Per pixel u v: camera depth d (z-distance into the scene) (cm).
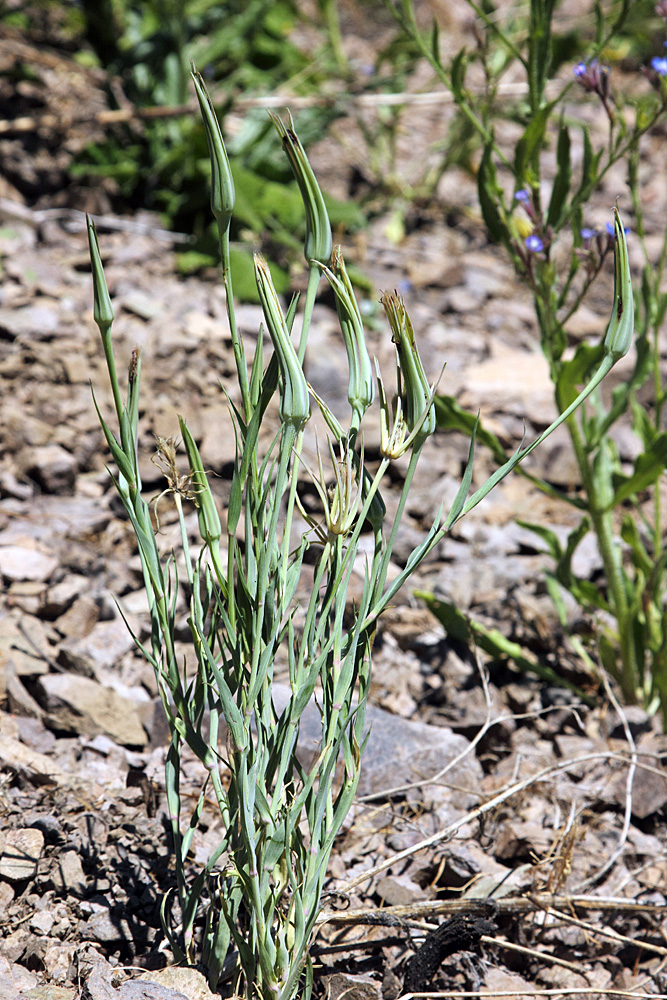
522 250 133
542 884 128
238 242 247
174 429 178
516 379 216
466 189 311
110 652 141
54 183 260
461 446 195
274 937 114
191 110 253
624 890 130
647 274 137
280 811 114
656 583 139
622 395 138
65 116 276
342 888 121
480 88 338
